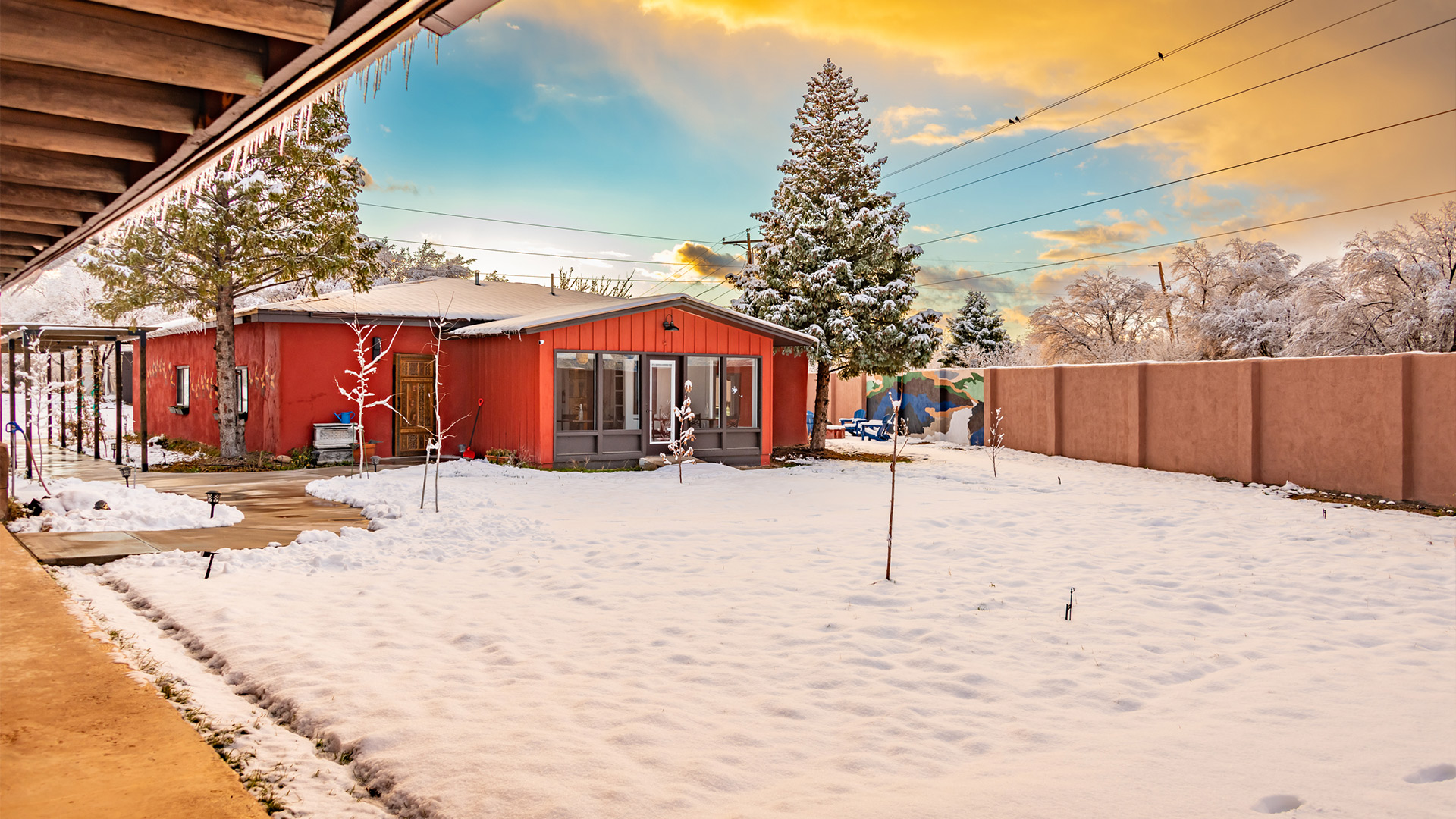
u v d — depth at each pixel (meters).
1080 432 21.33
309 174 16.97
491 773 3.45
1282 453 15.98
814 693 4.68
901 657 5.35
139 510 9.81
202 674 4.74
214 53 2.66
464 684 4.63
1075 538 9.91
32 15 2.37
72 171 3.76
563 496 13.06
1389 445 13.88
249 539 8.88
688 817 3.12
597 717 4.15
